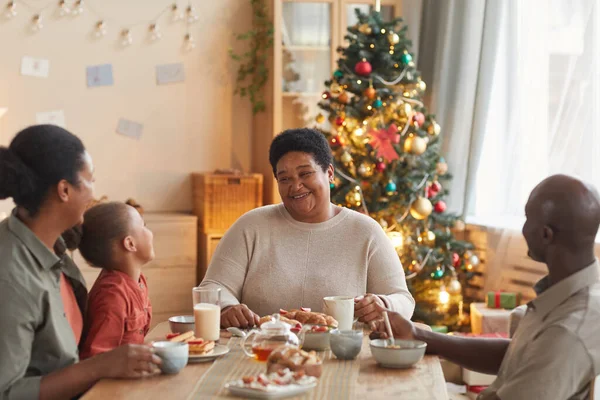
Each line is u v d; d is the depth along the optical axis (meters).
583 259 1.69
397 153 4.32
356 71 4.32
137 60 5.09
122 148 5.11
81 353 1.98
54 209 1.78
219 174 4.93
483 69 4.62
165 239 4.82
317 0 4.94
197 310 2.04
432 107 4.86
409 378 1.75
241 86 5.27
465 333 4.33
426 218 4.46
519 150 4.51
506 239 4.42
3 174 1.73
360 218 2.56
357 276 2.50
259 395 1.57
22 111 4.91
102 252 2.06
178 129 5.20
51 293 1.77
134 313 2.05
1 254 1.72
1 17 4.84
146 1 5.08
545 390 1.59
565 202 1.67
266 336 1.85
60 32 4.95
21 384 1.67
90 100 5.03
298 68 4.99
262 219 2.55
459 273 4.77
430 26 4.99
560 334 1.61
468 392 3.51
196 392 1.62
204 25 5.18
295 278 2.48
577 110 4.07
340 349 1.90
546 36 4.27
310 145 2.48
